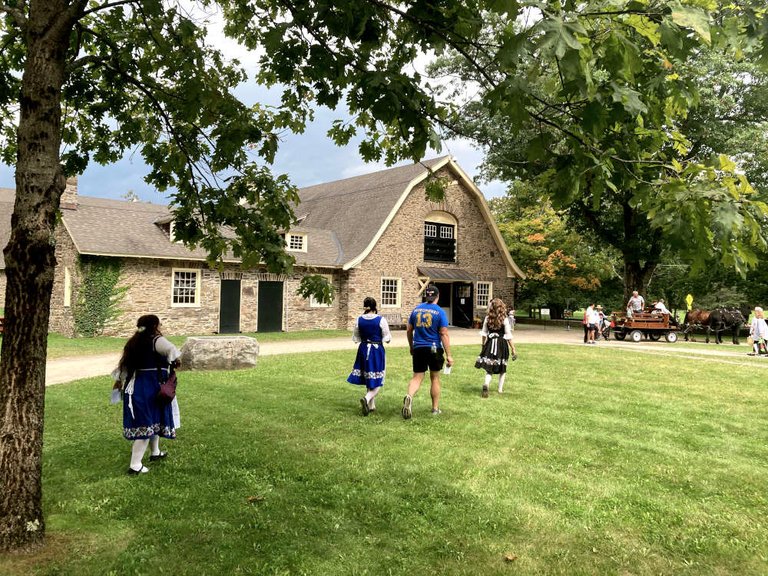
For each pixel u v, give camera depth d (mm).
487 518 4254
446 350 7691
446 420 7367
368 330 7730
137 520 4160
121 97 5750
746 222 2494
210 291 22797
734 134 22359
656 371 12820
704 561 3676
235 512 4324
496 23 2877
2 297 26438
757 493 4906
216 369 12031
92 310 19953
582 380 11234
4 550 3551
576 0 2357
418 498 4652
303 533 3980
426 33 2889
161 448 6023
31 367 3604
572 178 2816
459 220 29703
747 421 7695
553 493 4805
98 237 20531
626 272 29453
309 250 26031
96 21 5410
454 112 3510
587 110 2434
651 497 4762
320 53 3094
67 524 4047
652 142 2967
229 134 4992
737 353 18125
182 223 5484
